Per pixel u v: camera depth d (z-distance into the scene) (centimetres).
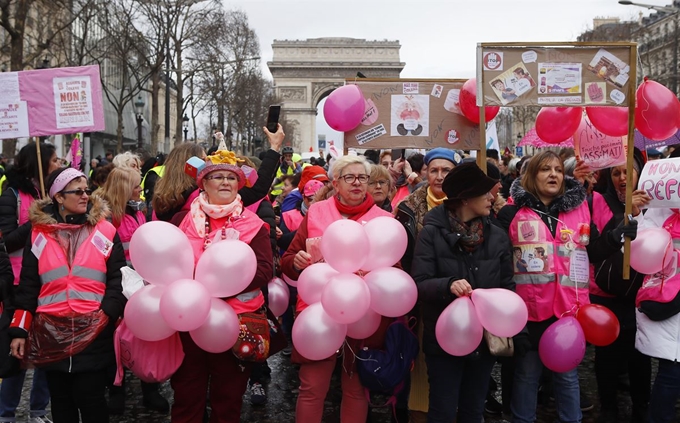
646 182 570
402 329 523
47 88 743
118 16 3528
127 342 484
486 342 493
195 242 501
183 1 3534
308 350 479
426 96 644
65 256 504
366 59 8656
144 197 886
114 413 680
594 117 588
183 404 504
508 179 1133
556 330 510
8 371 512
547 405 706
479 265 496
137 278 506
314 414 513
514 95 560
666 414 556
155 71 3447
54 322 491
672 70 4238
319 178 838
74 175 514
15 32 2166
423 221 541
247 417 674
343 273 476
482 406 516
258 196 595
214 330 460
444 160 591
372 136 645
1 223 649
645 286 561
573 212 555
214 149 925
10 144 2402
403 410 635
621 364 674
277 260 681
